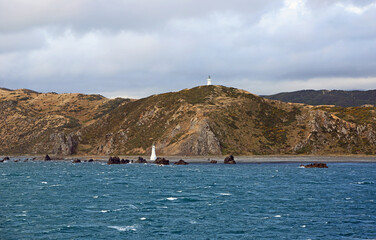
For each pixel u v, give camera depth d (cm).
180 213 5772
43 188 8650
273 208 6131
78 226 4991
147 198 7156
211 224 5100
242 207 6219
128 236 4556
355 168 14688
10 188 8662
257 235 4575
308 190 8169
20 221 5244
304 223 5122
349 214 5662
